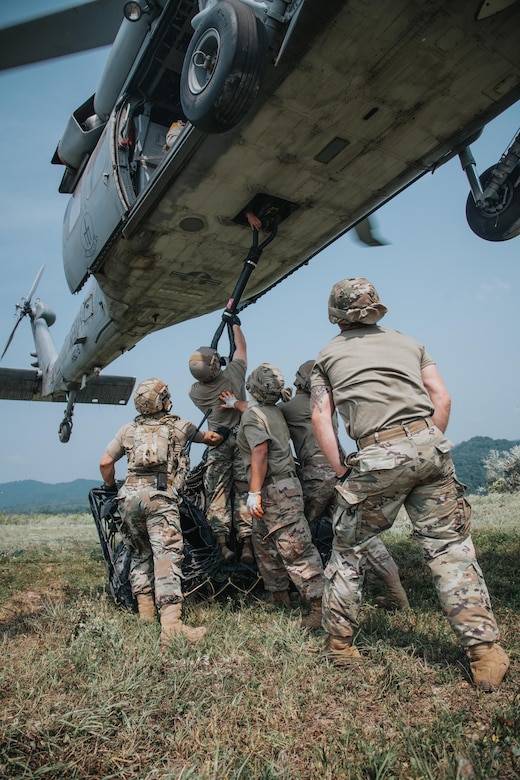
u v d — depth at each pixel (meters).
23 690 2.34
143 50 5.43
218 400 4.57
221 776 1.74
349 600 2.57
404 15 3.86
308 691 2.33
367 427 2.52
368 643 2.79
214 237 6.15
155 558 3.41
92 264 7.11
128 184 6.09
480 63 4.25
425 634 2.95
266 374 3.68
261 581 4.30
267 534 3.53
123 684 2.35
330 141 4.91
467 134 5.07
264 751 1.90
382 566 3.65
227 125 4.36
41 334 14.32
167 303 7.70
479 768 1.65
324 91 4.42
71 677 2.51
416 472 2.41
